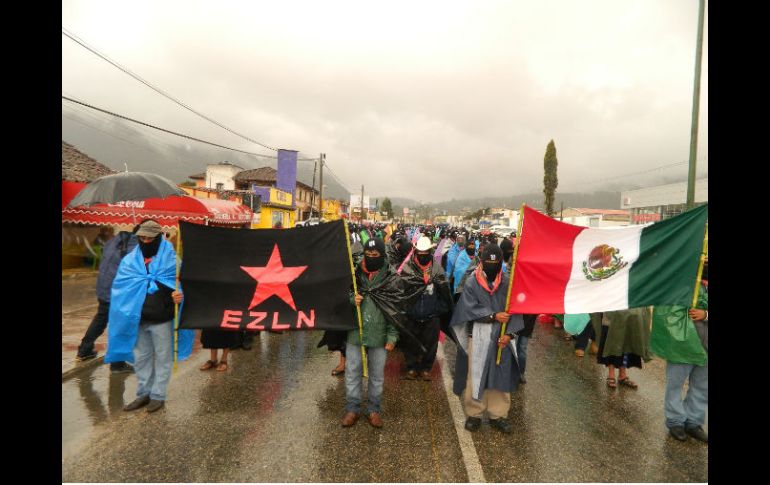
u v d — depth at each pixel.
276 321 3.96
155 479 2.94
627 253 3.85
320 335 6.83
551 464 3.28
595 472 3.18
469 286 3.88
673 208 31.94
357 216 77.56
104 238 13.16
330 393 4.53
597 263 3.84
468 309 3.81
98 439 3.43
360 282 3.87
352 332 3.80
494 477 3.08
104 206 12.10
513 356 3.78
